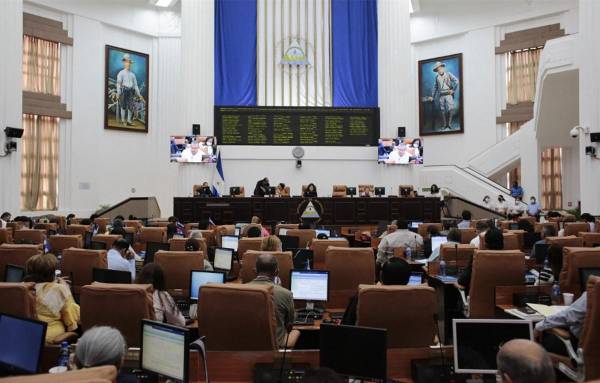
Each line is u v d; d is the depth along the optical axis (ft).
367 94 63.67
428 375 10.61
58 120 63.67
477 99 72.43
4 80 44.11
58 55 63.93
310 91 65.26
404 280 13.93
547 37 66.95
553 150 71.31
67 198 64.03
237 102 63.05
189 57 58.13
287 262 20.02
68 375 6.57
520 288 17.58
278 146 60.95
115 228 32.96
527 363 6.39
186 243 24.26
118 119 69.10
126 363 11.16
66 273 21.13
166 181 73.26
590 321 11.66
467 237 31.68
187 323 16.26
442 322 21.25
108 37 68.69
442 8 74.90
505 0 70.03
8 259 22.75
